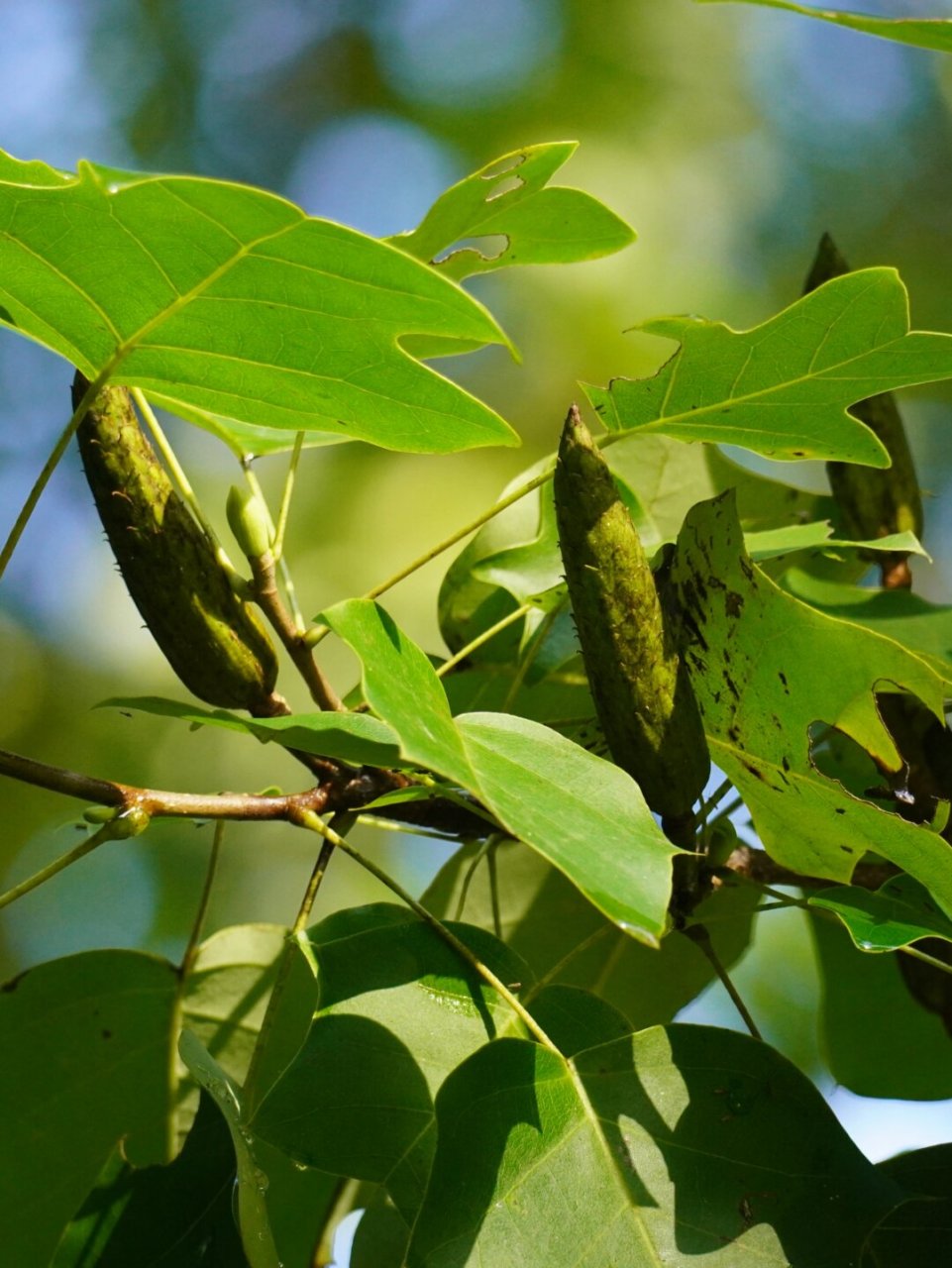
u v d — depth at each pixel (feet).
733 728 4.80
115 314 4.70
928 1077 5.14
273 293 4.66
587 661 4.74
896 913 4.73
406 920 4.75
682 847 4.78
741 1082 4.68
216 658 4.83
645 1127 4.66
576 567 4.72
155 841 7.98
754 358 4.78
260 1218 4.65
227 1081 4.72
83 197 4.62
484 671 5.09
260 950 5.07
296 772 8.04
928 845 4.71
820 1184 4.65
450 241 4.87
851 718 4.77
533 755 4.66
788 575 5.10
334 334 4.68
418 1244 4.62
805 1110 4.67
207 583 4.83
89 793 4.71
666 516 5.18
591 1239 4.63
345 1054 4.70
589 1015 4.73
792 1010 6.89
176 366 4.73
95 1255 4.72
